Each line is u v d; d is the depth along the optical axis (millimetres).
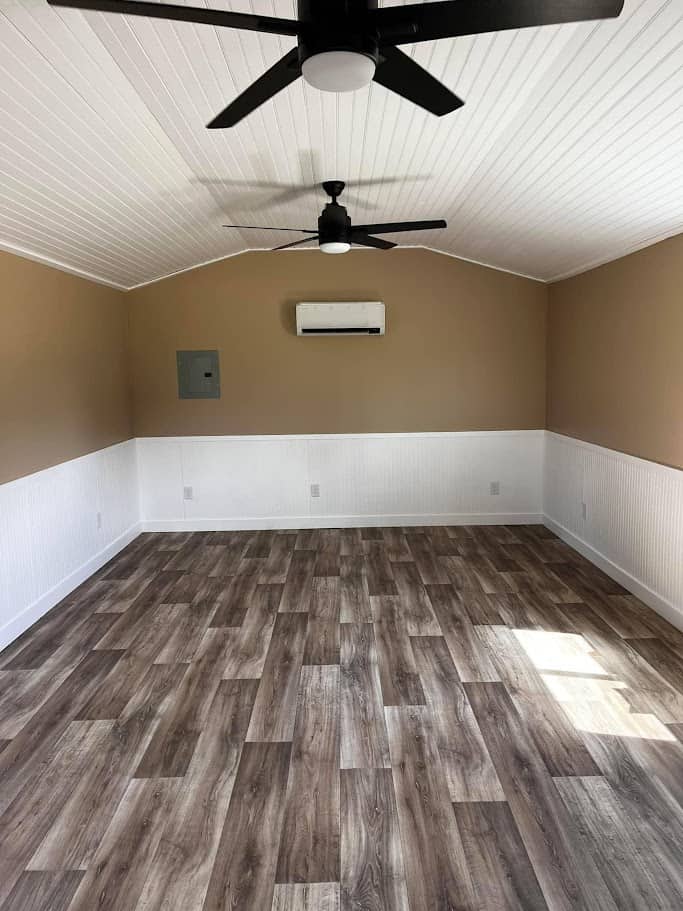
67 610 3979
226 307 5578
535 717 2672
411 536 5480
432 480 5777
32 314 3902
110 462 5125
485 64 2117
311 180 3479
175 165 3061
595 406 4590
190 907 1771
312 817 2111
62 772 2373
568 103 2297
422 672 3084
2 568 3471
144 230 4020
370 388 5668
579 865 1888
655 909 1734
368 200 3928
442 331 5609
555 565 4648
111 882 1861
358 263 5539
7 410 3592
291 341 5617
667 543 3613
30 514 3805
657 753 2412
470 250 5203
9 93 2068
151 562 4918
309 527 5816
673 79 1972
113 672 3152
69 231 3621
